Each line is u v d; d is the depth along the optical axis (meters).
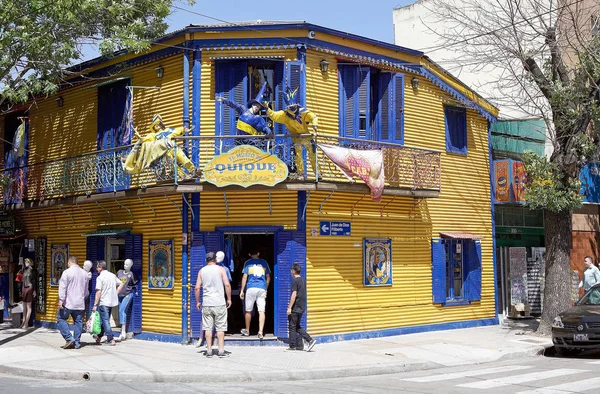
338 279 15.71
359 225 16.28
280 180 14.42
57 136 19.44
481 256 19.33
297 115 14.84
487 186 19.83
